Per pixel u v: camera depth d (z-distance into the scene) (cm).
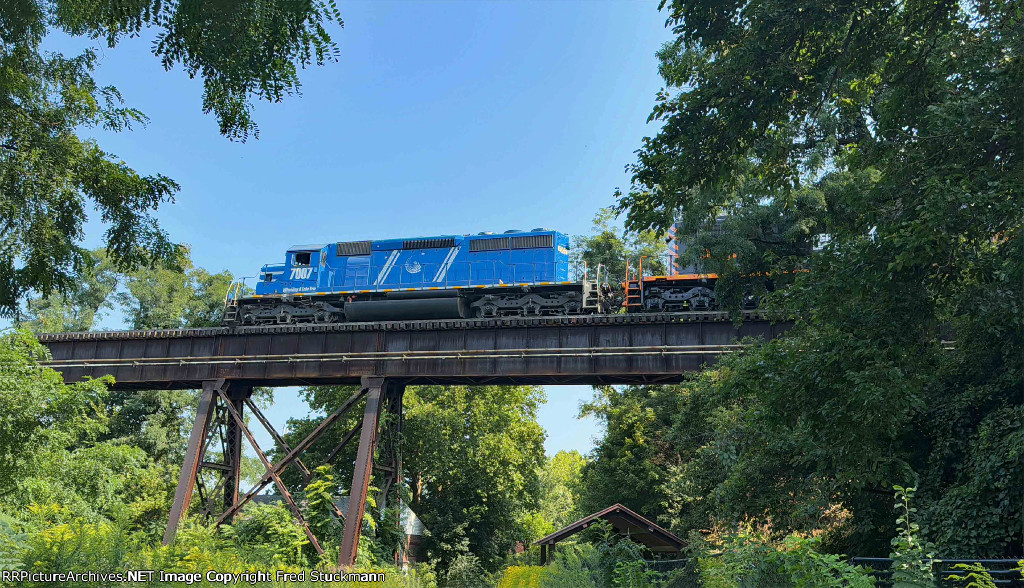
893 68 1684
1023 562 931
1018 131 1393
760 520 2180
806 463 2003
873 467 1544
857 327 1478
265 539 2798
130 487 4588
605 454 4788
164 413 5419
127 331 3688
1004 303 1477
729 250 2903
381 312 3850
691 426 3105
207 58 1391
